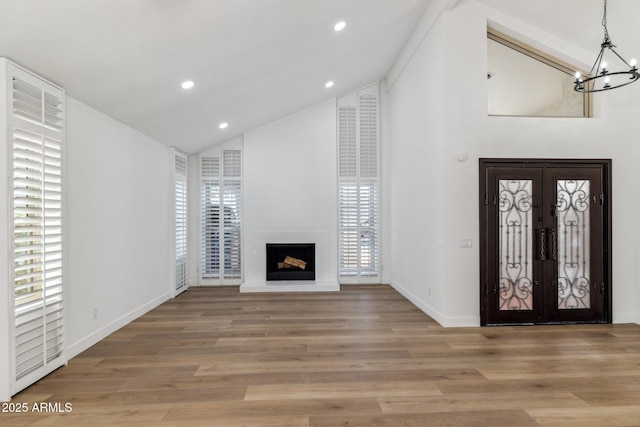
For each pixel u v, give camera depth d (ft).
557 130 14.07
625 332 13.06
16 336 8.41
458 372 9.76
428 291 15.53
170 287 19.19
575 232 14.14
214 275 22.47
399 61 19.42
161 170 18.19
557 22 13.61
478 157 13.82
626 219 14.28
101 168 12.60
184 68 11.91
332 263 22.12
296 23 12.05
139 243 15.61
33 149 8.96
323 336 12.78
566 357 10.77
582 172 14.14
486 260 13.78
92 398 8.42
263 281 21.89
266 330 13.51
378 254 22.88
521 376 9.51
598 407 7.99
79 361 10.58
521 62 14.88
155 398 8.42
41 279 9.20
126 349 11.58
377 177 22.94
